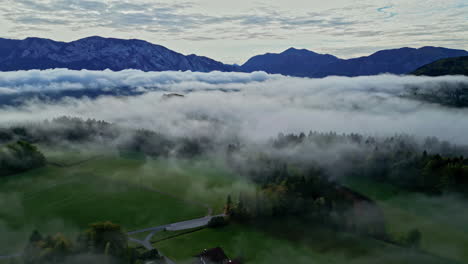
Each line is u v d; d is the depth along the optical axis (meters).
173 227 149.38
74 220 157.25
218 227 149.62
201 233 143.38
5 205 172.38
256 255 126.38
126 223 153.75
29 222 153.50
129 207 172.75
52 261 103.56
